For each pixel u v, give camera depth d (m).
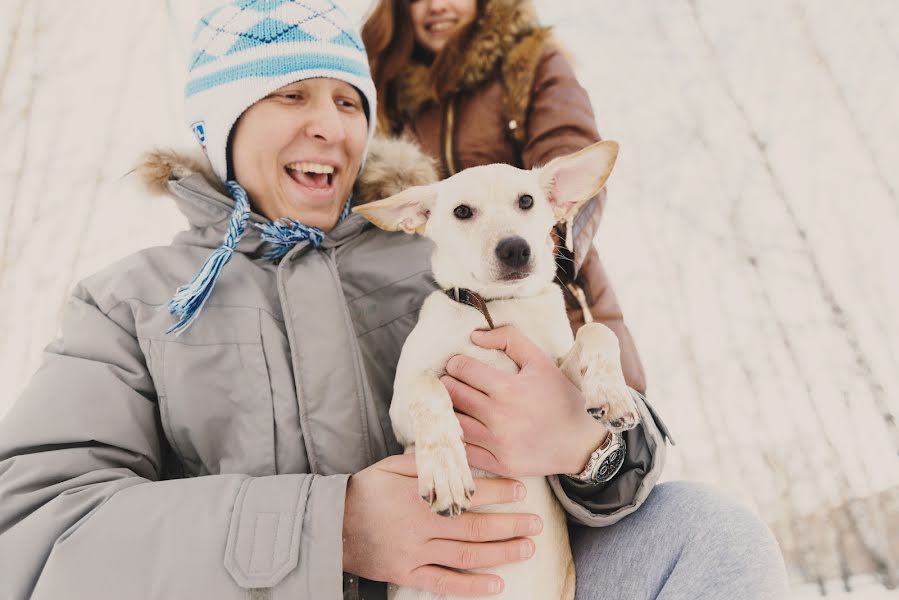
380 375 1.49
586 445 1.22
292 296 1.38
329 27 1.52
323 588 1.05
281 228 1.46
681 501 1.23
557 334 1.43
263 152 1.49
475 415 1.22
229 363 1.33
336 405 1.31
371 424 1.34
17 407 1.23
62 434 1.20
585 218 1.96
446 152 2.31
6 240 2.39
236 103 1.46
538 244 1.51
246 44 1.47
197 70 1.54
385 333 1.53
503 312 1.42
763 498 2.64
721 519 1.14
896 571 2.43
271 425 1.30
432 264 1.55
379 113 2.39
